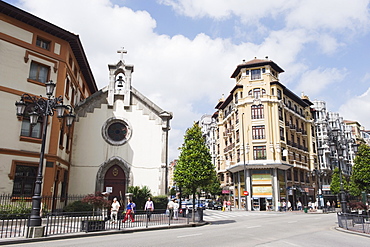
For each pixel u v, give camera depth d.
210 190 47.69
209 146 66.19
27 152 17.41
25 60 18.22
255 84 41.81
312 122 52.16
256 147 39.66
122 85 25.19
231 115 45.91
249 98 41.28
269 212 34.00
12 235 11.69
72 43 21.22
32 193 17.52
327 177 56.38
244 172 38.06
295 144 44.72
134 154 23.70
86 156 22.98
